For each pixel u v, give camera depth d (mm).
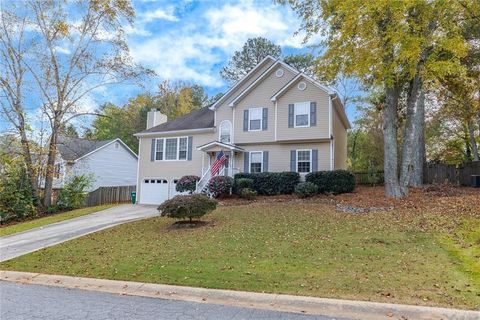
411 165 14164
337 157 20609
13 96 19141
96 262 7836
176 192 22469
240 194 18234
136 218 14922
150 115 26281
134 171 33594
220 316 4461
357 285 5324
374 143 24891
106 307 4949
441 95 20047
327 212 12555
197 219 12562
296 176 18062
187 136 22703
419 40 11602
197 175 21906
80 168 27688
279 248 8016
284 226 10547
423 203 12477
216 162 20312
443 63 11930
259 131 20172
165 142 23484
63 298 5477
